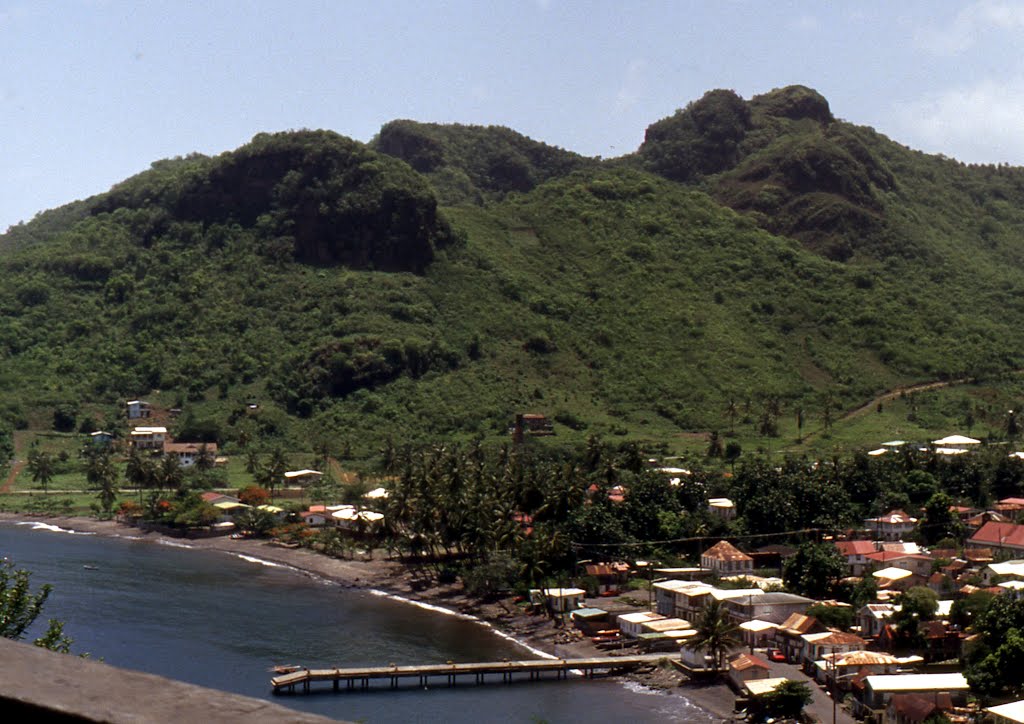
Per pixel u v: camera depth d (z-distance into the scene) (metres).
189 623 127.44
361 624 132.38
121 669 7.88
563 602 134.12
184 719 7.10
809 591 131.38
